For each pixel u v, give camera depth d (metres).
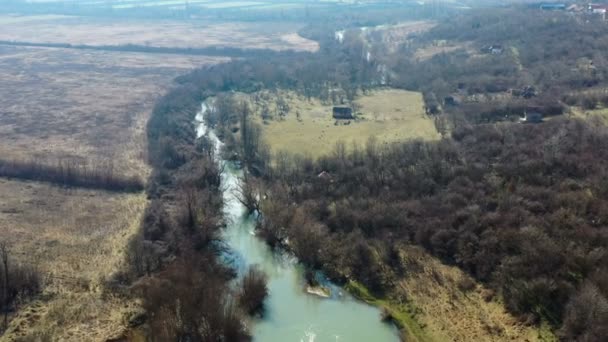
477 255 96.50
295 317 91.50
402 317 90.31
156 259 101.88
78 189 137.00
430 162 129.12
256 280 95.56
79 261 104.44
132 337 84.88
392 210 112.56
